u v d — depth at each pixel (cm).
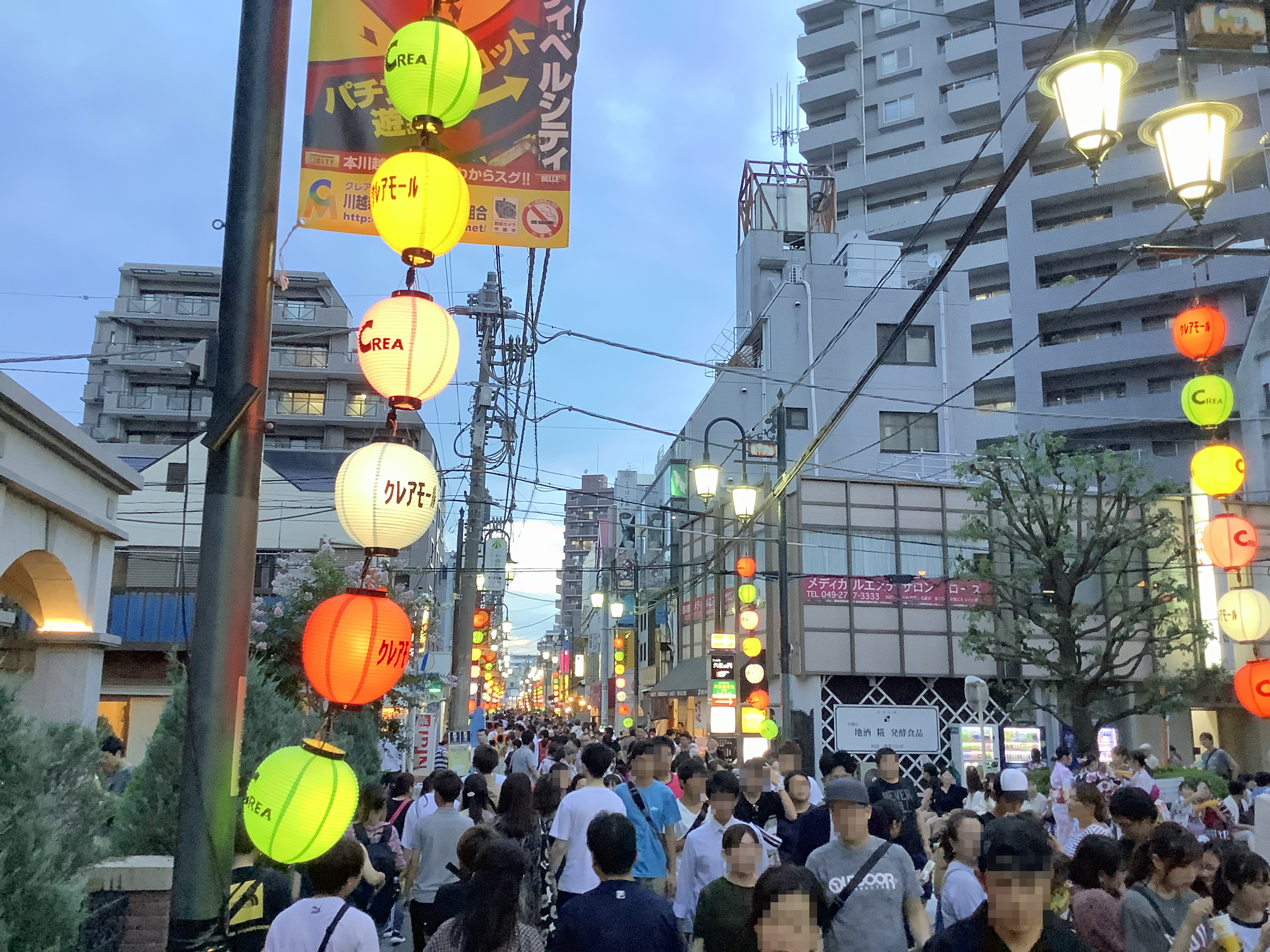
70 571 1061
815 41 6153
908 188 5772
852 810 527
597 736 2764
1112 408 4503
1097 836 555
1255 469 3584
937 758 2461
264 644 1550
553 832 720
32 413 884
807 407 3753
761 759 849
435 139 509
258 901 536
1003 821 361
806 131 6025
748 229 4728
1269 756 2783
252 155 443
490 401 2114
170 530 2667
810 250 4272
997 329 5038
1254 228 4397
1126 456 2203
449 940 450
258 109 446
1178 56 539
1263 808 814
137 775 780
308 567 1622
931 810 1291
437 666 2350
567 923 454
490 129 644
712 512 3369
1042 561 2195
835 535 2728
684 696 3619
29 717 495
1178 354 4388
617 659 4900
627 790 772
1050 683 2597
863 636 2642
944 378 3766
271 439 4553
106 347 4675
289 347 4584
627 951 441
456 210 488
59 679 1080
